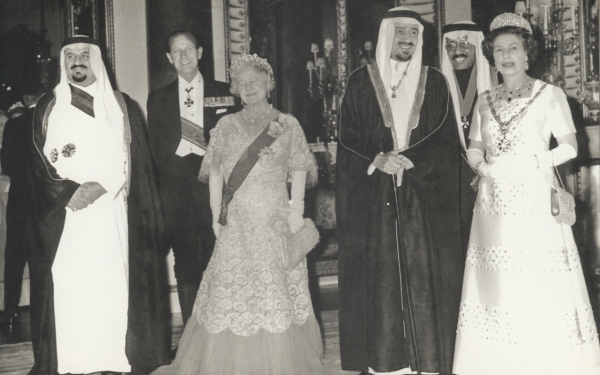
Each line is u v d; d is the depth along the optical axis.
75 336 4.69
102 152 4.82
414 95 4.79
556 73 6.88
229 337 4.36
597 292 5.99
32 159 4.80
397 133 4.75
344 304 4.80
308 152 4.81
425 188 4.73
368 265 4.69
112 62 6.41
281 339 4.35
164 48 6.54
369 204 4.73
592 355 4.29
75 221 4.75
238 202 4.64
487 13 6.78
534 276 4.28
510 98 4.48
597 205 6.48
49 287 4.70
